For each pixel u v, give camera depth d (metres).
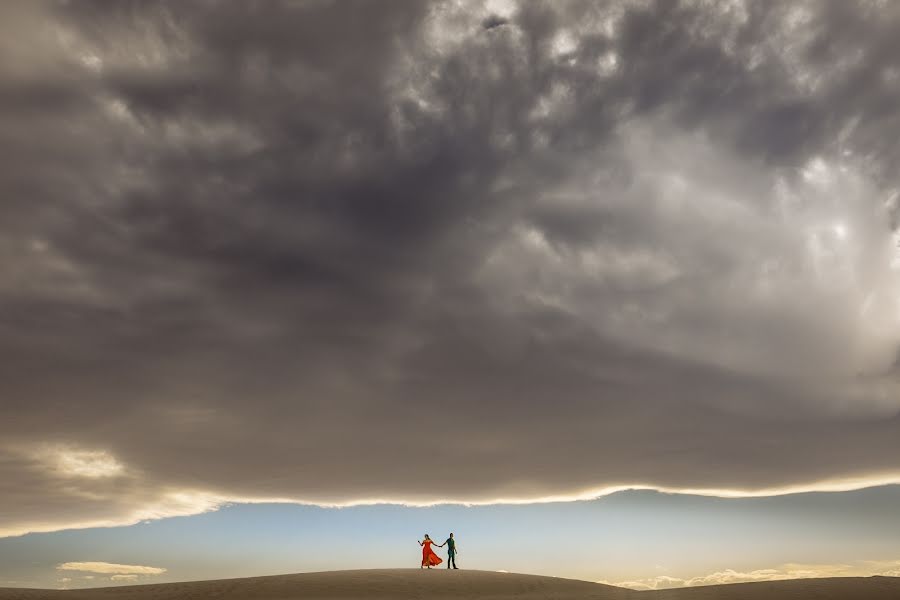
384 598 32.91
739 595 31.31
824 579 33.75
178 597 33.66
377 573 38.41
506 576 37.94
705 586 33.66
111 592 34.66
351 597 33.03
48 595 33.59
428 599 32.88
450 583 36.06
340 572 38.72
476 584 35.94
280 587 34.97
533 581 36.88
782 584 33.00
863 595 30.45
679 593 32.50
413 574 38.25
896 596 30.23
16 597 32.97
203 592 34.38
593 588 35.59
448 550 43.69
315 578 36.97
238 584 35.78
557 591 34.78
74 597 33.50
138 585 35.94
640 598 31.98
